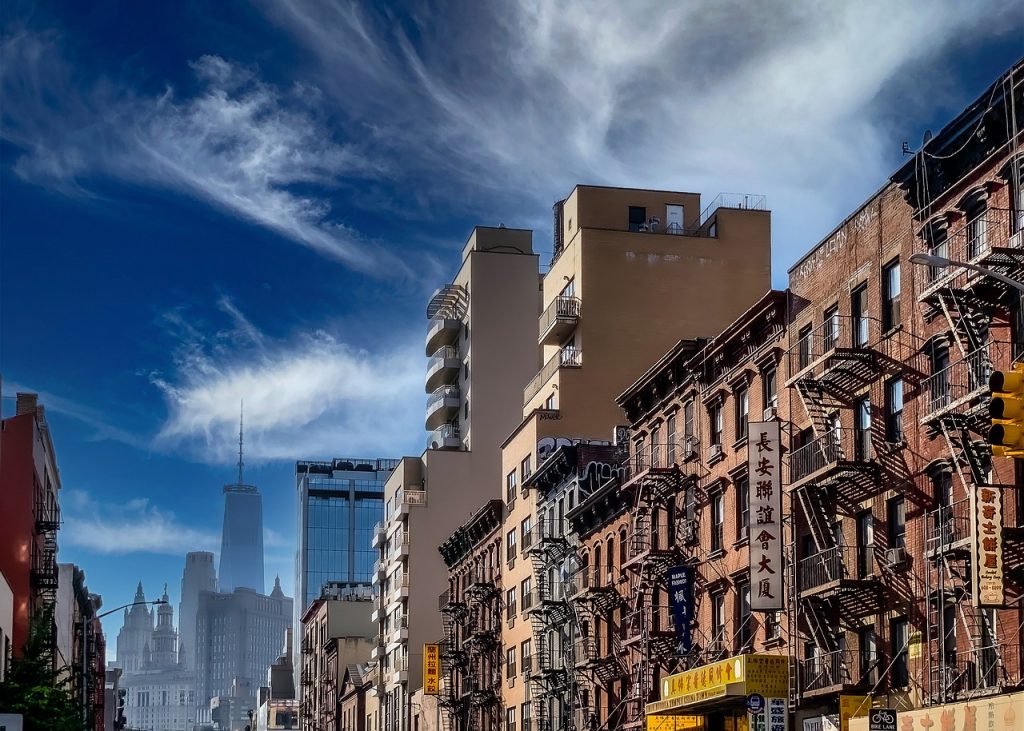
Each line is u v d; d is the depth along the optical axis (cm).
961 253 4138
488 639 9531
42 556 8762
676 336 8475
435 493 12012
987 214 4038
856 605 4644
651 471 6241
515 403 11856
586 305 8444
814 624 4856
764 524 5112
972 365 4022
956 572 3947
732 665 4978
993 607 3622
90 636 13125
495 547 9650
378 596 13850
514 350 11825
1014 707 3462
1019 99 3891
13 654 7012
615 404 8394
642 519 6612
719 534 5878
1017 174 3897
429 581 12069
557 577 8050
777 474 5141
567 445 7912
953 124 4159
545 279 9450
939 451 4228
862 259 4756
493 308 11812
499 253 11900
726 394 5825
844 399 4800
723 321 8569
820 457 4862
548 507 8219
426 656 11175
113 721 18012
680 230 9038
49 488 9444
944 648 4022
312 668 18775
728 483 5747
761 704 4775
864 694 4491
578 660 7569
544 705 8112
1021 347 3884
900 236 4519
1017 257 3797
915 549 4319
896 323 4541
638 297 8475
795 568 5022
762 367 5488
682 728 5881
